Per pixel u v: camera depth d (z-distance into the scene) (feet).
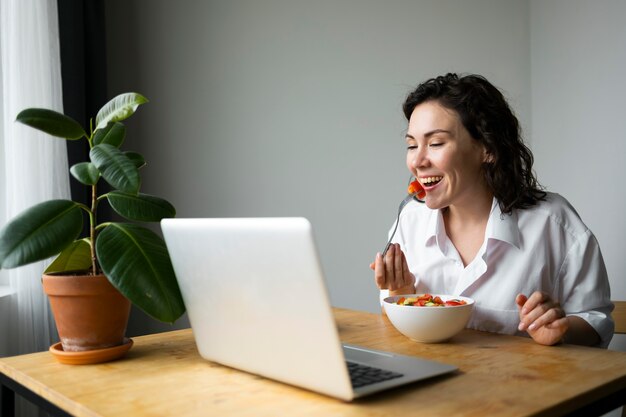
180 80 8.70
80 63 7.35
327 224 9.13
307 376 2.87
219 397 2.94
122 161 3.45
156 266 3.53
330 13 9.11
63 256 3.88
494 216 4.89
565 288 4.94
